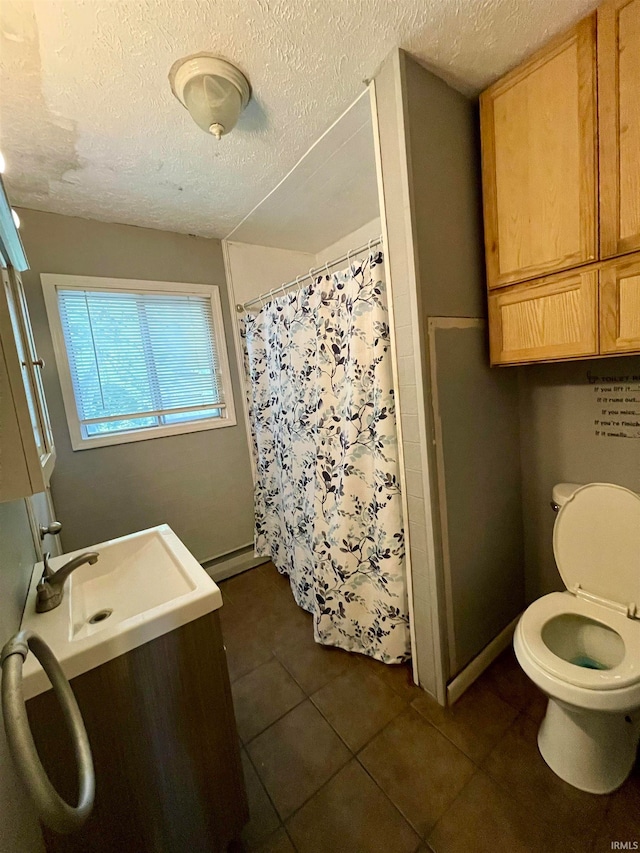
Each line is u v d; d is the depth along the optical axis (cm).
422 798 114
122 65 105
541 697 145
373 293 141
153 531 142
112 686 82
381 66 116
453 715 139
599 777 110
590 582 132
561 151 113
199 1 89
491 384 154
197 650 93
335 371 167
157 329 227
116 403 215
